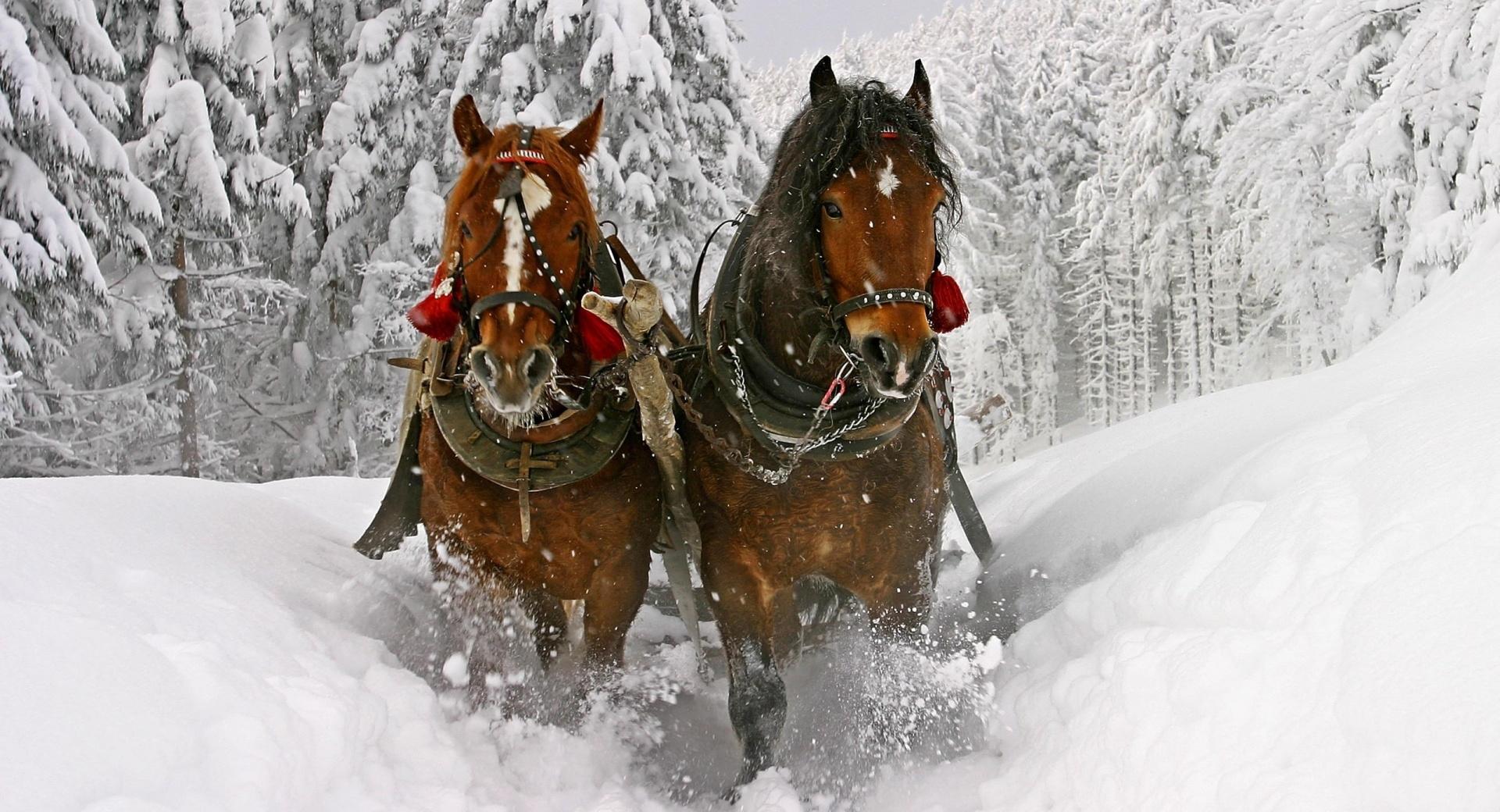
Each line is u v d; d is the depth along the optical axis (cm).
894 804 354
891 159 332
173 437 1719
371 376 1747
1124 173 3531
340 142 1644
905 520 389
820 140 341
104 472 1535
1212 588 299
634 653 511
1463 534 240
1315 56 1748
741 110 1582
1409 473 277
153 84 1402
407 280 1611
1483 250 625
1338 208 2114
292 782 256
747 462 375
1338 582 259
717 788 400
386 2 1719
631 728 422
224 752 247
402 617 437
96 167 1242
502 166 346
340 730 284
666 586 558
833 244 338
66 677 239
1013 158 3909
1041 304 3922
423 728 328
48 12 1227
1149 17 3394
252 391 1903
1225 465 416
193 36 1416
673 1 1505
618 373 384
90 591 300
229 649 300
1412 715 212
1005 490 643
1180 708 272
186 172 1402
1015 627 449
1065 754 304
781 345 371
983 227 3488
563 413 375
